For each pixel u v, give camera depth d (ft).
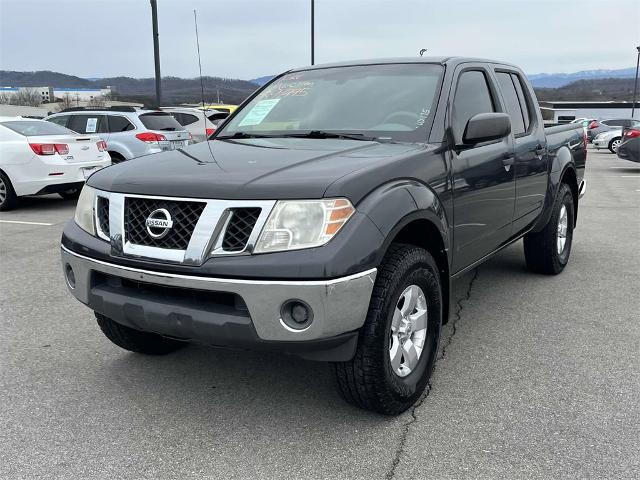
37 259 21.31
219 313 8.46
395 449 8.92
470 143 11.29
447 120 11.51
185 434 9.45
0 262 20.84
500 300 15.99
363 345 8.88
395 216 8.92
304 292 8.02
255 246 8.22
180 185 8.86
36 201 37.40
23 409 10.28
